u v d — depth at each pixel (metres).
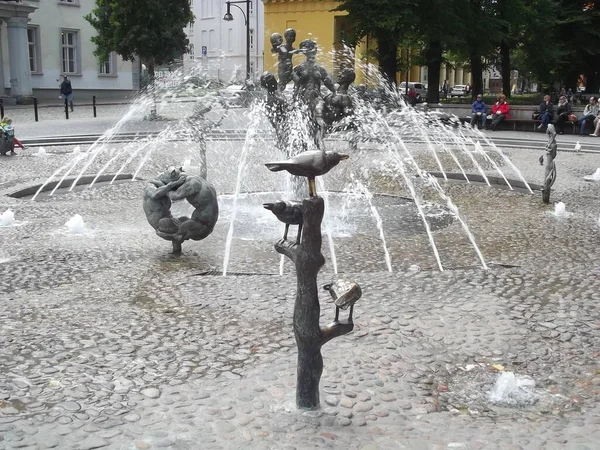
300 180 13.82
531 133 30.08
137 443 4.30
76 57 48.50
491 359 5.85
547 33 39.19
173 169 8.91
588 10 39.72
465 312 6.88
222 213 12.02
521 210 12.82
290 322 6.57
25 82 42.94
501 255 9.37
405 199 13.95
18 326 6.36
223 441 4.35
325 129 15.69
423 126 30.72
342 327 4.71
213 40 67.75
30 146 22.91
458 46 34.72
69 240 9.86
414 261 9.01
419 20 32.38
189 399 4.95
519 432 4.57
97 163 19.05
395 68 34.91
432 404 4.99
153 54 35.03
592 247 9.83
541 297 7.41
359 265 8.77
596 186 15.63
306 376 4.73
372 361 5.69
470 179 17.20
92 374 5.34
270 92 13.90
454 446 4.34
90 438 4.36
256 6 66.06
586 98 38.12
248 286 7.62
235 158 20.56
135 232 10.45
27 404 4.81
